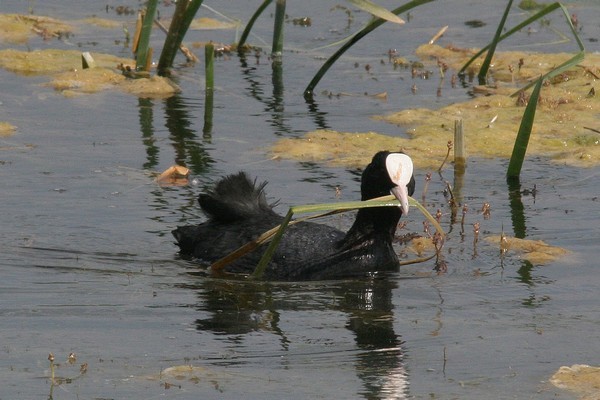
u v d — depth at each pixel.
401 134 16.95
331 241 12.34
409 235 13.19
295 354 9.41
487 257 12.31
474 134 17.03
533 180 15.14
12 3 24.47
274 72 20.23
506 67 20.78
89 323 10.09
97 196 13.97
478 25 23.61
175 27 19.66
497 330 10.07
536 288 11.27
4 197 13.77
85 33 22.48
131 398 8.40
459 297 11.07
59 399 8.35
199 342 9.66
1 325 9.98
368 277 11.87
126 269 11.86
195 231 12.66
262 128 16.92
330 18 24.02
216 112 17.70
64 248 12.34
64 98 18.14
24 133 16.31
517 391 8.69
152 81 19.14
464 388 8.74
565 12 16.03
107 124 16.89
